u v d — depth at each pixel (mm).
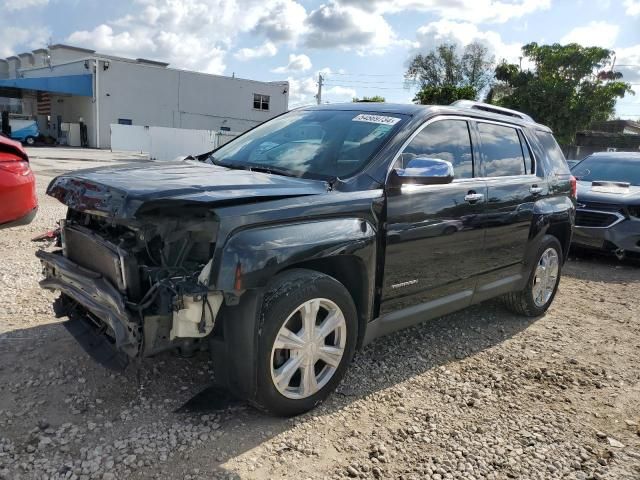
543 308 5551
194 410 3205
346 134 3932
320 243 3041
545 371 4203
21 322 4312
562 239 5758
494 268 4648
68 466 2641
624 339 5047
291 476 2707
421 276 3871
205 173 3436
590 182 9438
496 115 4930
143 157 29438
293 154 3926
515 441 3186
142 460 2729
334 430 3143
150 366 3664
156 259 2963
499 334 4965
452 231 4023
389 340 4598
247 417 3182
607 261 8727
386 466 2857
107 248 2945
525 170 5074
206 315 2801
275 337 2961
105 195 2824
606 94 39688
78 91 39094
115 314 2834
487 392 3777
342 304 3266
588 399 3789
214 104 44938
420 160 3490
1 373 3484
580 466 2988
